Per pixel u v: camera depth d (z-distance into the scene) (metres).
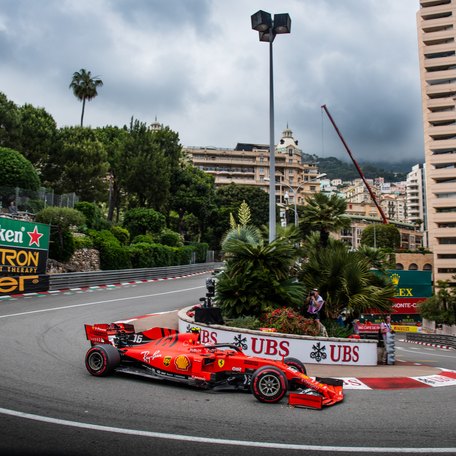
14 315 15.07
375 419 6.10
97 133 56.09
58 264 26.36
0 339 10.92
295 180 133.25
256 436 5.27
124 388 7.26
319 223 16.41
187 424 5.61
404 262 78.69
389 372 10.25
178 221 67.75
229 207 72.50
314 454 4.76
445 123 82.12
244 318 12.27
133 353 8.15
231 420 5.86
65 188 41.19
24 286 21.09
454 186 78.56
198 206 60.44
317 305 12.87
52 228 26.42
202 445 4.91
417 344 32.69
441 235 77.50
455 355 23.53
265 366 6.96
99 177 44.00
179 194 59.34
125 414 5.89
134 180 48.44
